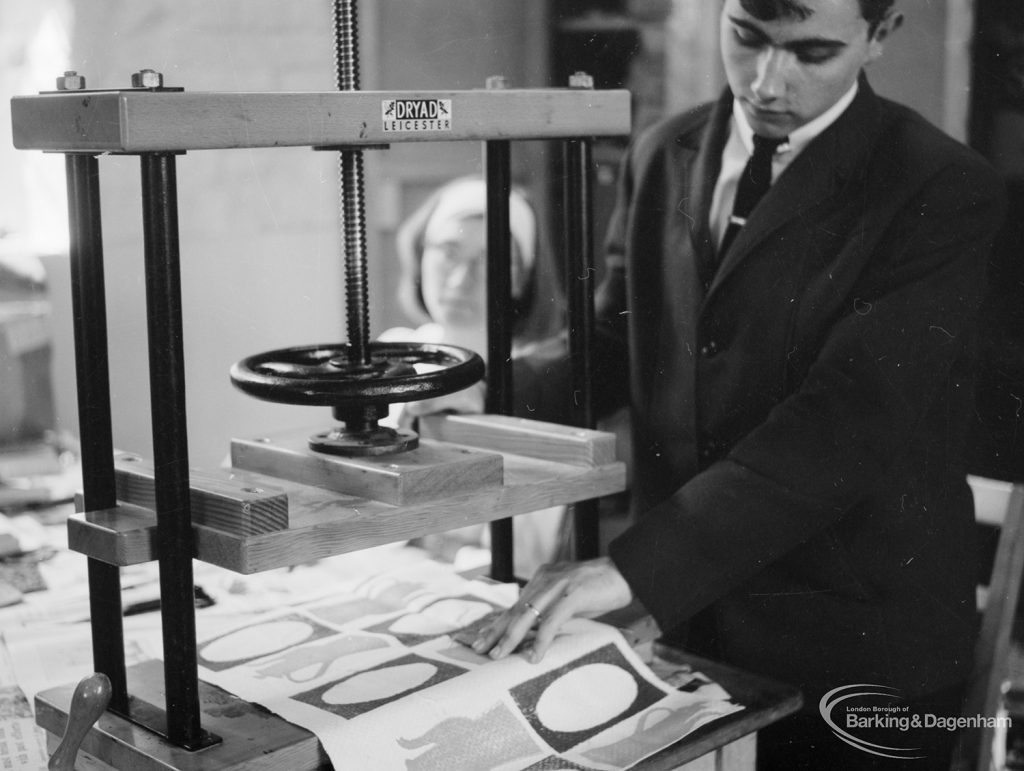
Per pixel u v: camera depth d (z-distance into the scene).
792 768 1.43
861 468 1.30
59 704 1.04
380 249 1.82
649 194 1.42
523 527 1.74
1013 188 1.21
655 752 1.01
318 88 1.96
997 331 1.24
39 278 2.11
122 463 1.06
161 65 2.00
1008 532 1.27
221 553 0.93
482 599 1.28
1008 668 1.34
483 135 1.12
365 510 1.00
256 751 0.94
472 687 1.05
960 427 1.27
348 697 1.04
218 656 1.14
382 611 1.25
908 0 1.22
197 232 1.99
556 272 1.54
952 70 1.21
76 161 0.98
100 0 2.02
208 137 0.90
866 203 1.27
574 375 1.32
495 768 0.98
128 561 0.94
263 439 1.15
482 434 1.25
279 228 1.95
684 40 1.37
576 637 1.15
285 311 1.98
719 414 1.40
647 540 1.29
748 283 1.35
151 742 0.97
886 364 1.28
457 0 1.56
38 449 2.10
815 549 1.35
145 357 2.07
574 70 1.47
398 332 1.84
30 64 2.12
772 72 1.29
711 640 1.45
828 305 1.30
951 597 1.32
